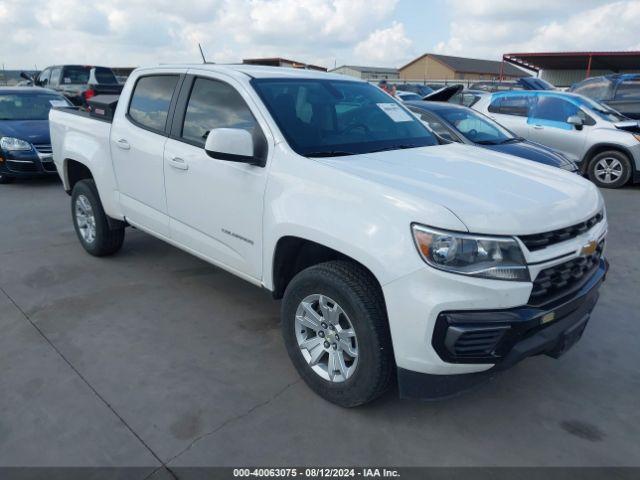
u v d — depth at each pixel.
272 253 3.15
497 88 23.30
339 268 2.79
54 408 2.95
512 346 2.51
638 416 3.00
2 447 2.65
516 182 2.97
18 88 10.05
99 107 4.81
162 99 4.13
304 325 3.09
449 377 2.56
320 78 3.96
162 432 2.77
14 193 8.19
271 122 3.28
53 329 3.83
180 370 3.34
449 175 2.96
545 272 2.56
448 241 2.40
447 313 2.43
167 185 3.98
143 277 4.80
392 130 3.82
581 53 24.84
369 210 2.63
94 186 4.97
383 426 2.86
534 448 2.73
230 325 3.95
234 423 2.85
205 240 3.77
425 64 65.31
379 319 2.66
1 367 3.33
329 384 2.97
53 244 5.68
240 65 4.01
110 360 3.44
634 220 7.11
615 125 8.99
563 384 3.30
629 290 4.73
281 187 3.06
